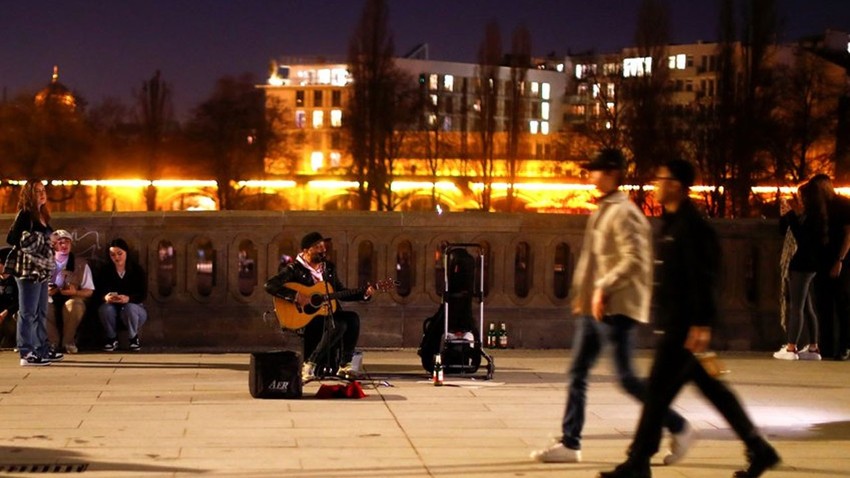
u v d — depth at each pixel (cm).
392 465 817
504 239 1493
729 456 862
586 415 1028
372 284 1209
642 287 805
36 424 948
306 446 877
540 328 1498
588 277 825
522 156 11450
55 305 1404
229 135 11569
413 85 11631
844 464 837
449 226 1487
